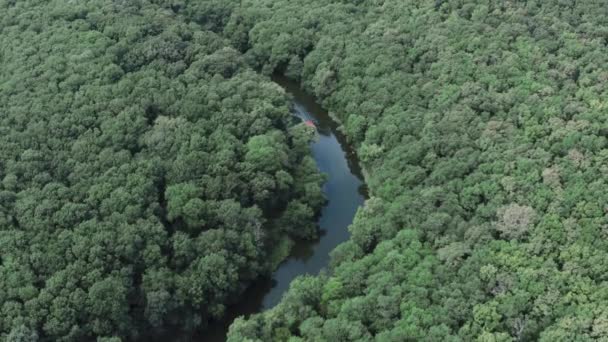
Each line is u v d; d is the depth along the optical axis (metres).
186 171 133.25
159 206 128.00
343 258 125.06
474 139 138.38
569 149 129.12
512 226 117.38
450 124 141.75
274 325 113.38
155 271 119.25
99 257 116.44
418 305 108.94
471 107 145.50
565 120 137.50
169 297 117.19
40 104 142.62
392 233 125.19
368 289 114.50
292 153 148.62
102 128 139.38
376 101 157.25
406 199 130.00
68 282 112.19
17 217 121.25
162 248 122.81
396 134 146.62
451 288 110.88
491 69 152.25
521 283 109.25
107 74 151.62
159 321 115.88
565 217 117.81
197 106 146.88
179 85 153.38
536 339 104.00
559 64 151.88
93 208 124.75
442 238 119.81
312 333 108.44
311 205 142.50
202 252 123.75
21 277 112.38
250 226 129.88
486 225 119.69
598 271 108.31
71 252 116.50
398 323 107.06
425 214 125.19
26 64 153.25
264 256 131.75
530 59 153.50
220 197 132.50
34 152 132.12
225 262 122.31
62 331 108.75
